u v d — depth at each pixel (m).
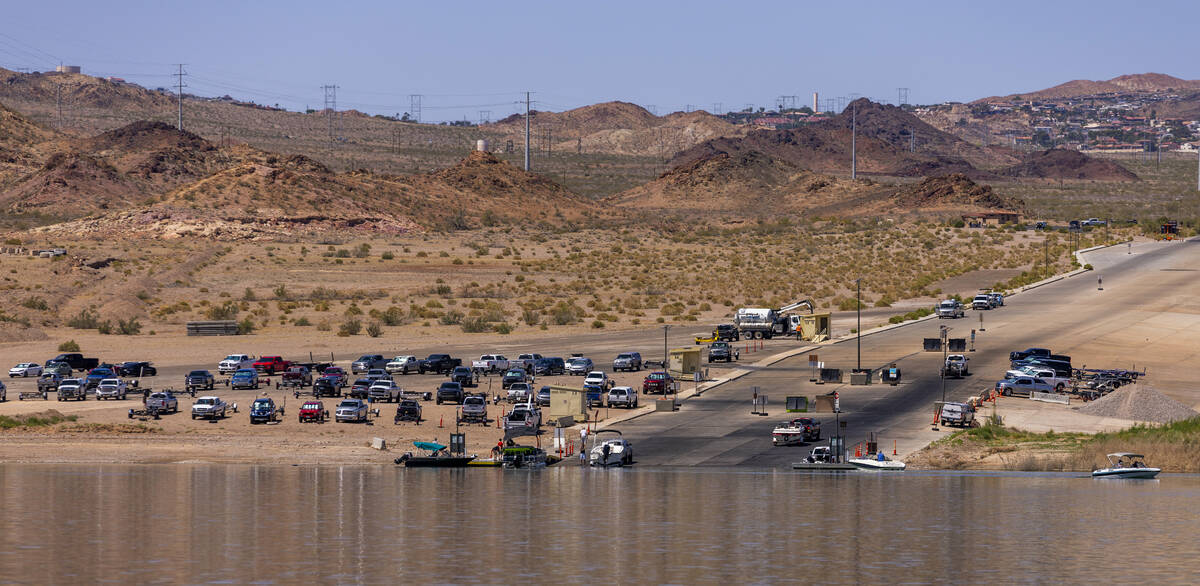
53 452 130.75
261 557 85.62
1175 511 105.31
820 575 81.94
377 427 147.00
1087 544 92.06
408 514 101.19
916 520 100.69
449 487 115.69
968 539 93.38
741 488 116.69
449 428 147.38
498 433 145.50
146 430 141.38
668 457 133.88
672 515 102.12
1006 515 103.06
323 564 83.81
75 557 85.06
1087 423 150.50
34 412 149.75
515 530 95.31
